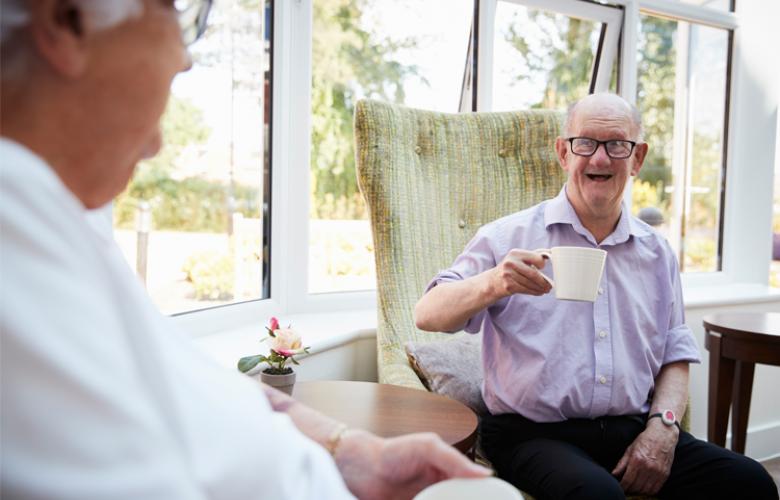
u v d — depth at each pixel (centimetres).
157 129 46
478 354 170
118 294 34
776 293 285
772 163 312
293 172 214
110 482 29
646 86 291
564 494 118
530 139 209
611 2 270
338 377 189
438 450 60
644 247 150
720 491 131
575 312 139
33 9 34
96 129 38
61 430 28
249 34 193
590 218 145
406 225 187
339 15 219
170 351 40
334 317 217
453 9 242
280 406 75
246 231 200
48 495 28
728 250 322
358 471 64
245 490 39
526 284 118
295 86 211
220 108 182
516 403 138
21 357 28
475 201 206
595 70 281
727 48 315
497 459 139
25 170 30
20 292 28
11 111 36
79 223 32
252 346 164
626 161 140
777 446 277
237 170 192
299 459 47
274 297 212
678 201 308
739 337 191
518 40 257
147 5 39
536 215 150
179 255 170
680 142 305
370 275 240
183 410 37
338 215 229
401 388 134
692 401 257
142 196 154
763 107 312
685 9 292
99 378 29
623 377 137
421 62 240
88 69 37
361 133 185
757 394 272
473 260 148
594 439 136
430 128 202
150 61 39
